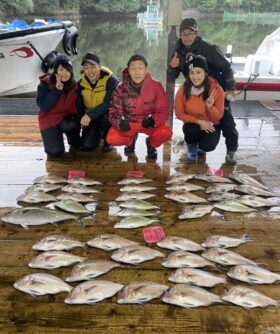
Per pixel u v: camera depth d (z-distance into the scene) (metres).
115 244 2.08
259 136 3.82
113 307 1.70
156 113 3.15
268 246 2.15
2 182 2.86
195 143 3.22
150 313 1.67
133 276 1.89
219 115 3.03
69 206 2.47
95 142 3.41
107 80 3.21
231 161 3.21
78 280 1.84
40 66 5.86
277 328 1.61
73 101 3.27
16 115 4.38
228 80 3.21
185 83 3.01
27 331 1.58
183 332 1.58
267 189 2.74
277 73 5.27
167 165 3.18
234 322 1.63
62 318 1.65
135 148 3.53
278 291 1.80
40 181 2.82
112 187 2.80
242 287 1.76
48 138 3.26
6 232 2.26
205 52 3.17
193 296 1.70
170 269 1.94
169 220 2.40
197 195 2.70
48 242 2.08
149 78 3.02
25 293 1.77
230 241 2.12
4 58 5.41
